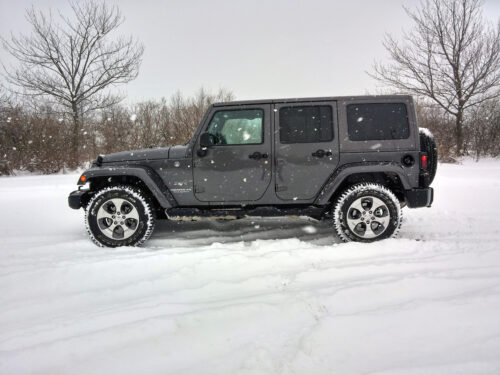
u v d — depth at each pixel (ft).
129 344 6.79
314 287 9.02
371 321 7.25
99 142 53.01
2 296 9.03
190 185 13.05
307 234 14.39
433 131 57.88
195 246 13.14
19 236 14.61
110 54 58.75
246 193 12.98
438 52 58.13
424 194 12.39
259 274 9.96
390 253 11.31
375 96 12.72
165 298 8.66
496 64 54.75
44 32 53.21
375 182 13.01
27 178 37.32
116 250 12.39
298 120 12.78
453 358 6.05
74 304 8.59
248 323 7.39
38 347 6.72
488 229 14.11
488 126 56.08
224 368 6.04
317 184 12.76
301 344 6.59
